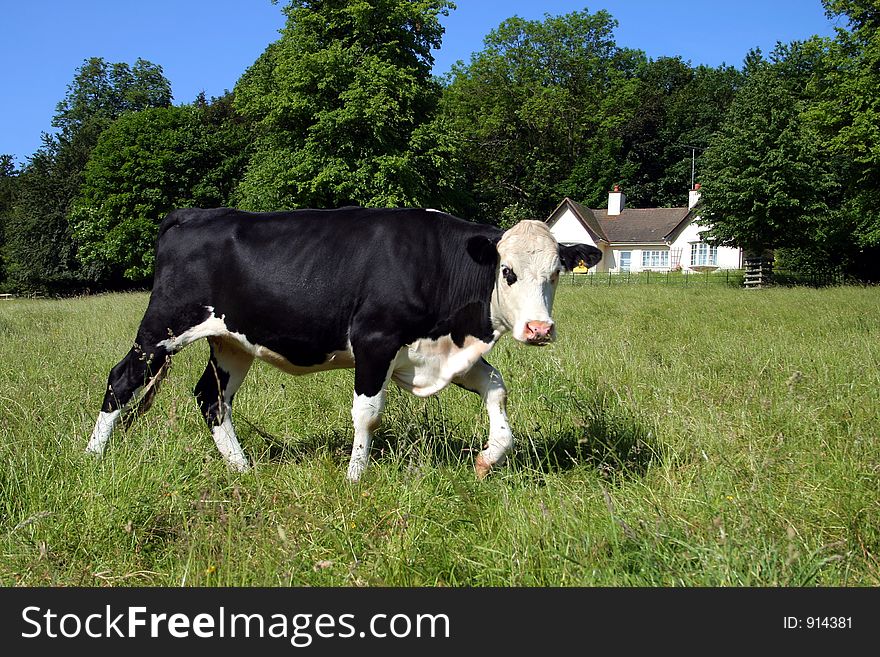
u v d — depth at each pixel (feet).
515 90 233.76
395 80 113.29
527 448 17.13
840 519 13.28
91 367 26.43
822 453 16.39
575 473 16.25
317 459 17.22
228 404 18.98
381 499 14.85
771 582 11.10
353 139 112.16
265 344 18.19
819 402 20.79
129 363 18.34
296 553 12.64
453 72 243.81
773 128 126.41
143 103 237.66
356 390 17.30
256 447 19.24
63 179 176.24
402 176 111.14
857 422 18.48
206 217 18.75
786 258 146.92
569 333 37.19
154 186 147.54
